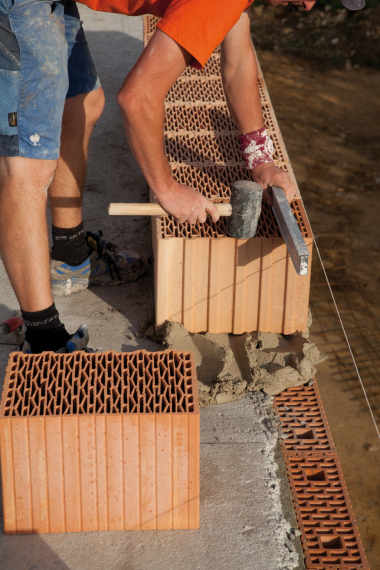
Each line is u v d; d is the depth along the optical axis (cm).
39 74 165
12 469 153
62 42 171
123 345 227
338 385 556
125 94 152
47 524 158
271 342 230
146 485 157
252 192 194
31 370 166
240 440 192
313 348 220
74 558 153
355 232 747
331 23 1218
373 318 632
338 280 680
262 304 227
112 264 256
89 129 225
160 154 168
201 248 214
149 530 162
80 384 162
